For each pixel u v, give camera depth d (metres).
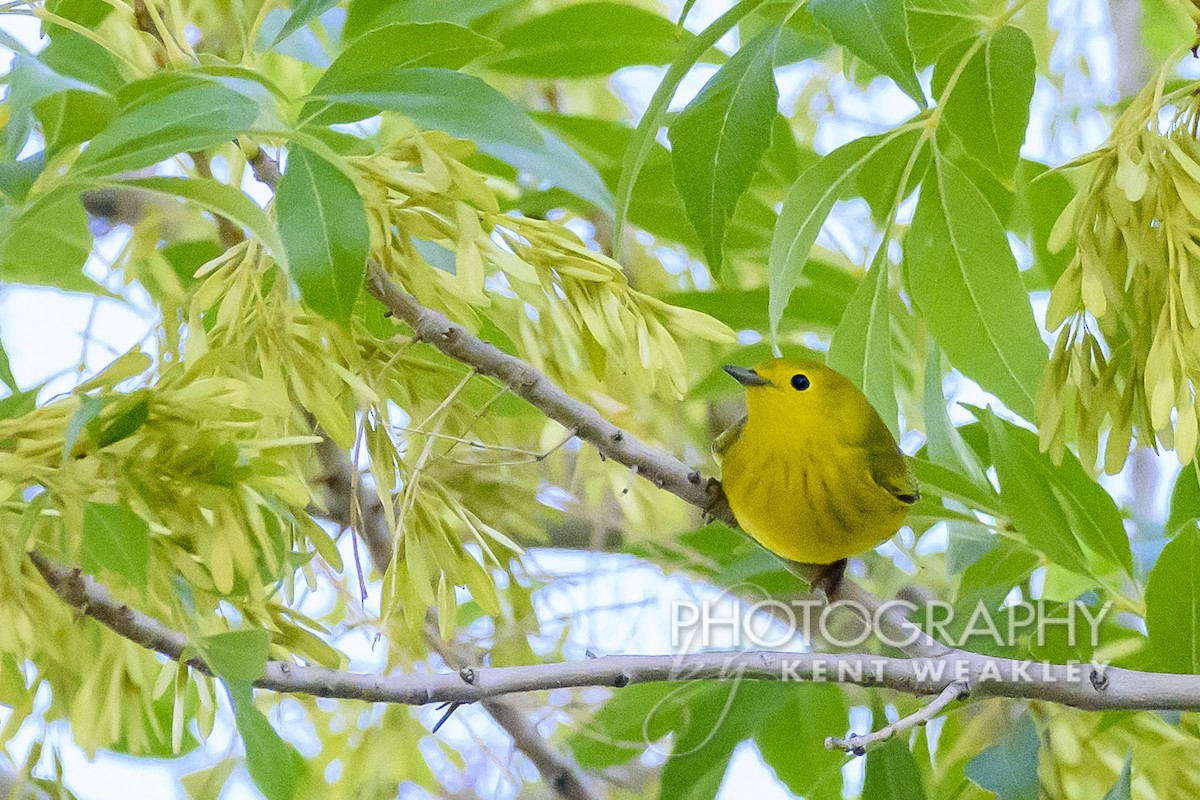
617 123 9.30
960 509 8.61
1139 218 6.27
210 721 6.52
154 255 8.26
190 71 5.96
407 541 6.34
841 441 8.03
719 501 8.25
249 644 5.87
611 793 9.98
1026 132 7.71
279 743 6.19
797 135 11.22
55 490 5.64
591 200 6.32
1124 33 10.78
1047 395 6.71
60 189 5.73
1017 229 10.05
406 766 8.79
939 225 7.89
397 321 7.92
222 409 5.68
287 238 5.54
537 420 10.17
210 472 5.65
